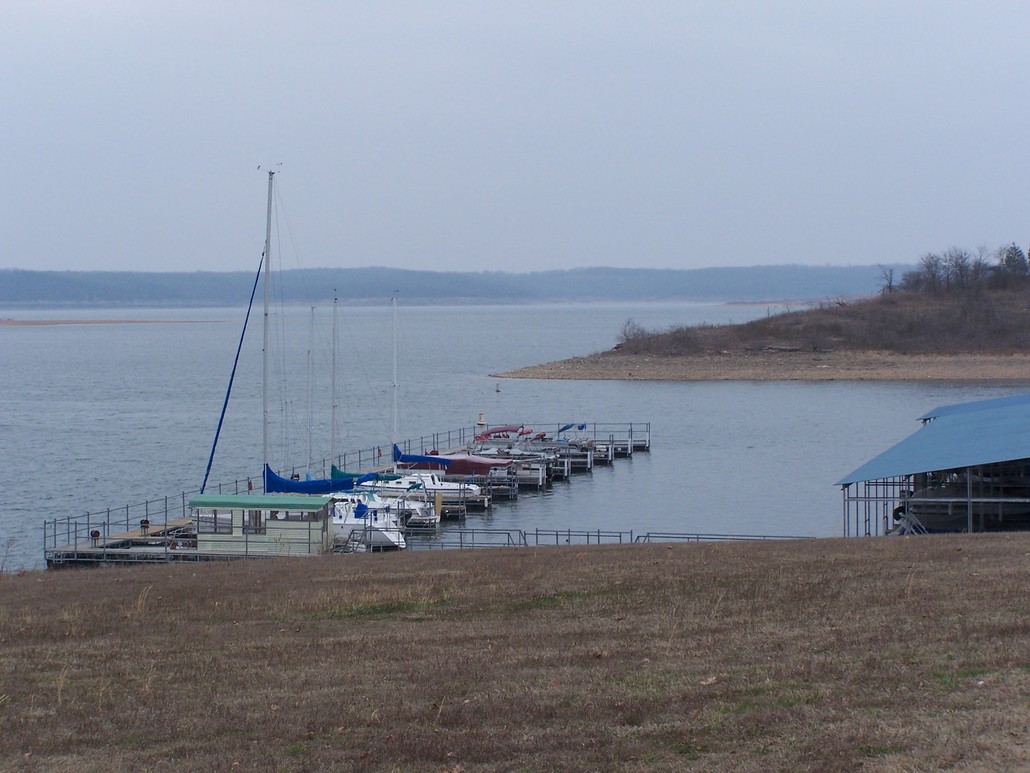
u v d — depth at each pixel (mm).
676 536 46094
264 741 16484
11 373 172875
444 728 16641
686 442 88188
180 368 183125
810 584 25703
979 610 21656
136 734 17062
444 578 29578
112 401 125125
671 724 16047
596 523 56875
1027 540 31750
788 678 17875
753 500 63031
